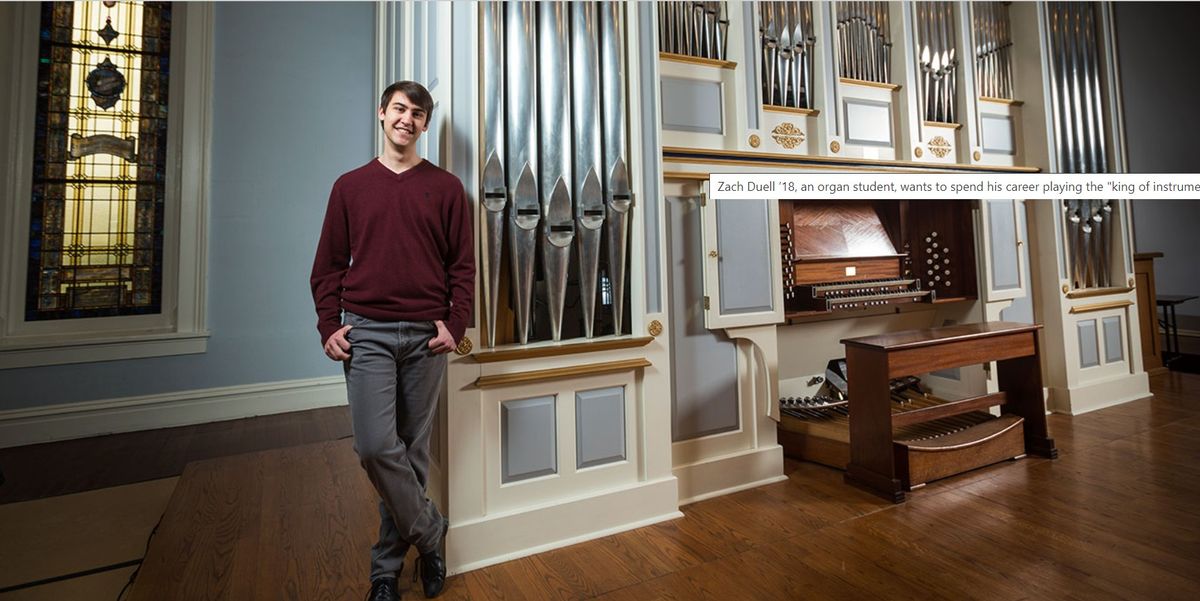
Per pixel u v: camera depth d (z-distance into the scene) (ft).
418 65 7.48
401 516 5.12
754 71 9.30
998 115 12.24
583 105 6.93
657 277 7.43
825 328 11.36
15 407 10.62
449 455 6.08
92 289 11.70
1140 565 5.75
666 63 8.64
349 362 5.15
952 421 9.76
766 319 8.61
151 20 12.28
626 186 7.16
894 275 11.68
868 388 8.05
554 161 6.69
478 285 6.33
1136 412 11.64
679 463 7.96
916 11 11.18
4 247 10.95
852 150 10.61
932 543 6.37
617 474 7.09
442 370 5.53
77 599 5.48
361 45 13.96
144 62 12.18
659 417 7.33
